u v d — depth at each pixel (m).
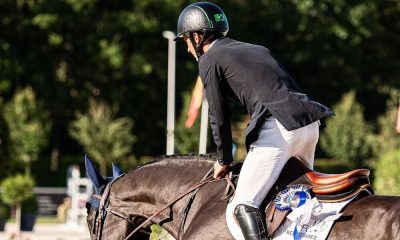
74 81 77.12
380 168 38.28
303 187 10.15
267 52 10.59
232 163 11.07
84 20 75.75
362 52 85.00
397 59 86.69
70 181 49.59
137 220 12.02
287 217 9.99
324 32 81.44
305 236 9.76
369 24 82.56
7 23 74.69
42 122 64.00
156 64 78.00
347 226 9.55
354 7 81.62
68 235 41.41
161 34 78.25
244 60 10.38
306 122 10.12
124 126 65.19
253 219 10.10
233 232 10.37
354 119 70.81
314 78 85.31
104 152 60.94
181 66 78.25
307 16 81.19
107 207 12.20
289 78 10.43
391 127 67.81
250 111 10.46
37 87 74.88
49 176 72.94
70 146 79.88
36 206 43.66
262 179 10.26
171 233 11.62
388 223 9.27
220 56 10.48
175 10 77.94
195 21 10.91
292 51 82.38
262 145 10.27
